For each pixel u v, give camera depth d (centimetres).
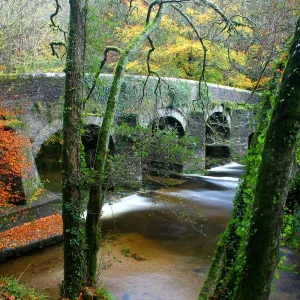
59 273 922
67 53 693
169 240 1175
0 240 1046
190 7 1533
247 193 542
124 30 1359
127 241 1156
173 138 699
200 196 1712
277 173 356
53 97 1471
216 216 1428
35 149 1420
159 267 974
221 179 2075
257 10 988
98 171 696
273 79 532
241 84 2373
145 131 731
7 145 1195
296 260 955
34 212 1241
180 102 2006
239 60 1645
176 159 733
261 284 370
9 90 1330
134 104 1636
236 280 525
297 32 354
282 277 891
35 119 1413
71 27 682
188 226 1306
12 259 998
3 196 1195
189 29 1975
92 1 899
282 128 352
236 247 581
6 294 578
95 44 783
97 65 827
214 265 618
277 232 367
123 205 1527
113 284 866
